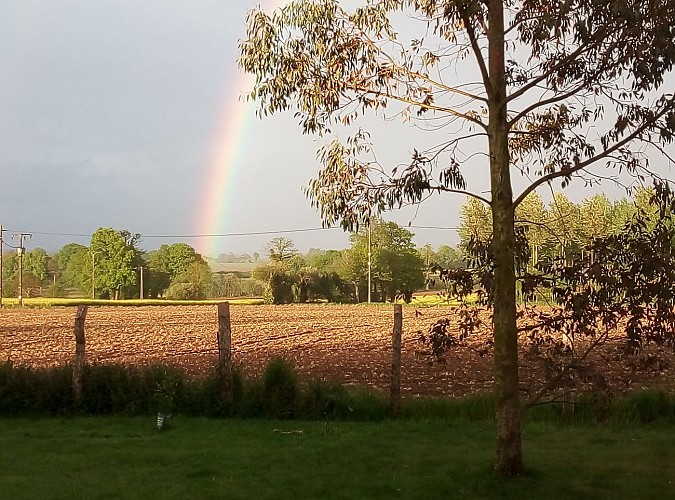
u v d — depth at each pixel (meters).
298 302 83.94
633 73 7.09
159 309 70.12
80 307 12.20
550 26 6.83
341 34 8.56
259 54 8.59
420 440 9.94
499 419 7.77
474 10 7.05
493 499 7.13
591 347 7.66
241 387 12.05
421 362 22.05
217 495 7.32
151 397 11.98
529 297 7.56
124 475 8.09
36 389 11.95
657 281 7.13
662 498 7.22
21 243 81.12
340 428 10.80
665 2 6.69
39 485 7.66
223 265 179.50
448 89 8.05
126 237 119.31
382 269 84.88
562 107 8.73
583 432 10.52
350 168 8.23
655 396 12.09
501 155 7.56
